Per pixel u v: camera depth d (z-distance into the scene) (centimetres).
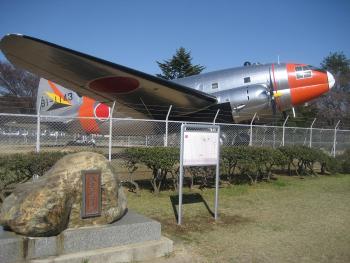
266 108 1483
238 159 970
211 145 597
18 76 3903
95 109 1703
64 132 1669
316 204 770
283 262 427
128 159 866
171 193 853
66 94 1797
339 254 459
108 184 418
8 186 734
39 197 366
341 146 1709
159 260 413
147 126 1608
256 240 508
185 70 4066
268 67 1571
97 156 429
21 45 1020
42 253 366
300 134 1544
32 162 673
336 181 1136
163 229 551
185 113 1516
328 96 4156
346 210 716
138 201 757
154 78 1229
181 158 572
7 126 1334
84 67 1166
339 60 4953
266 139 1397
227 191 904
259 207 728
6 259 350
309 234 544
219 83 1543
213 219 619
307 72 1567
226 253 450
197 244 482
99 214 408
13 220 359
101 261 385
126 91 1359
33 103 3678
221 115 1475
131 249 404
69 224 393
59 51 1060
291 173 1273
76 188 396
